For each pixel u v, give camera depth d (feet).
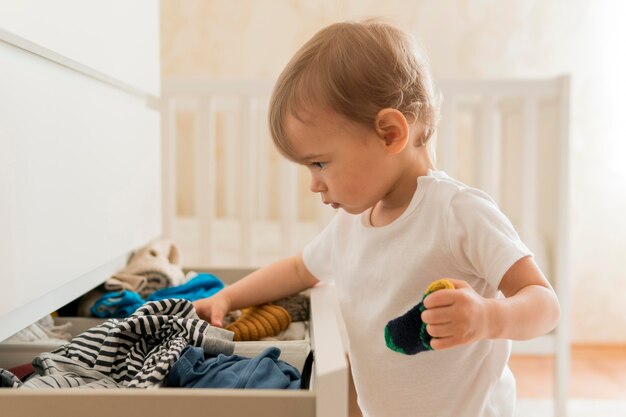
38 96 2.46
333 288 3.11
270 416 1.69
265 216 8.20
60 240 2.68
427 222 2.57
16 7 2.24
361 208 2.57
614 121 8.75
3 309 2.20
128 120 3.63
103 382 2.21
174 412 1.68
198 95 5.84
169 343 2.32
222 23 8.58
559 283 5.71
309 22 8.60
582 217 8.84
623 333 8.95
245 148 5.90
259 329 2.81
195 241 6.58
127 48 3.56
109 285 3.39
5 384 2.02
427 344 1.83
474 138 6.99
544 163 6.21
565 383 5.67
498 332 1.95
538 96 5.81
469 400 2.68
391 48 2.51
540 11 8.61
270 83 5.83
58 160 2.65
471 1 8.57
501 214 2.47
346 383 1.69
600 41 8.66
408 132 2.48
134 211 3.75
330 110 2.38
